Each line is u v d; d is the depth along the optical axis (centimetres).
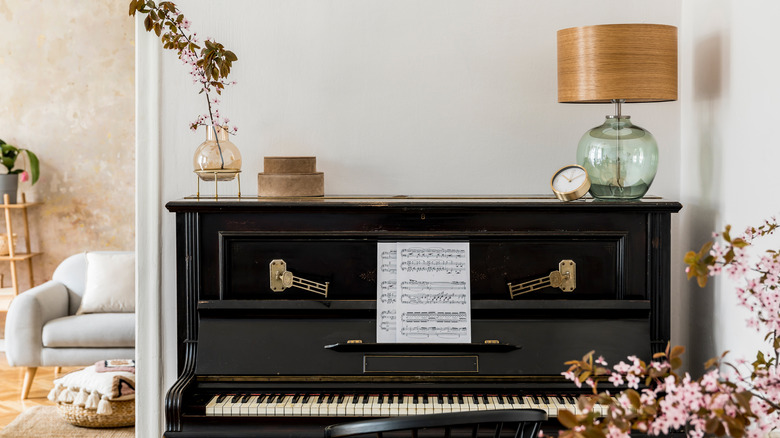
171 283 297
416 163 297
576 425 119
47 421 436
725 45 254
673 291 302
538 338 248
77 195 601
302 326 251
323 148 297
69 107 596
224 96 294
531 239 254
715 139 264
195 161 270
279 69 294
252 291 256
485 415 176
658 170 298
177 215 254
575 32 247
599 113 295
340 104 296
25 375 490
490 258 254
